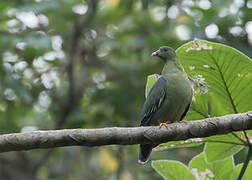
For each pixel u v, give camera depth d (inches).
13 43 497.0
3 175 585.9
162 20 579.8
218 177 251.0
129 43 571.2
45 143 203.8
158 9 585.6
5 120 563.2
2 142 202.1
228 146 237.6
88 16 562.6
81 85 585.0
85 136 204.5
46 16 545.6
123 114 548.7
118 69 580.7
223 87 236.7
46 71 584.1
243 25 506.3
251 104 236.2
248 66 226.7
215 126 210.1
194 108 248.5
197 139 240.8
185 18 540.7
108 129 207.3
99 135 205.5
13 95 541.6
